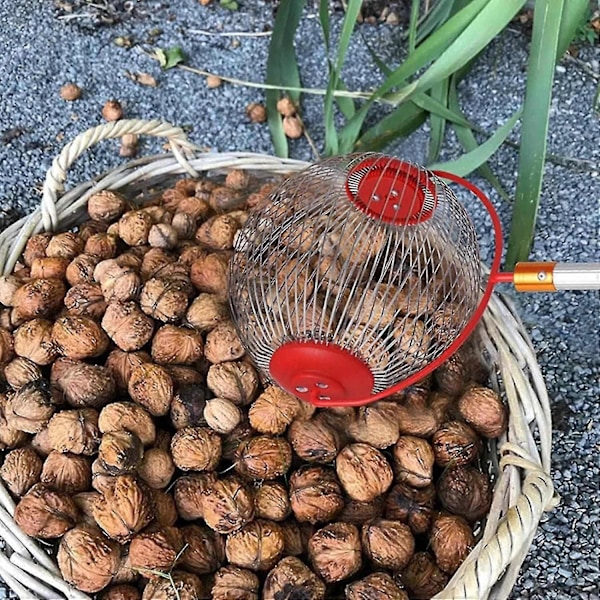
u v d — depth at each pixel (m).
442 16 0.85
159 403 0.52
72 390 0.52
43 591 0.47
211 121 0.88
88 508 0.49
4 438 0.52
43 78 0.90
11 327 0.57
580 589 0.65
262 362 0.49
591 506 0.69
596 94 0.84
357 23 0.92
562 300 0.77
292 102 0.87
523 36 0.90
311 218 0.46
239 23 0.94
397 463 0.52
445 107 0.81
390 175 0.44
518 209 0.69
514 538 0.44
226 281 0.56
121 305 0.54
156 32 0.93
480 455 0.55
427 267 0.45
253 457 0.50
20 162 0.85
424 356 0.47
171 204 0.64
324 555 0.48
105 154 0.86
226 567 0.48
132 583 0.49
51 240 0.60
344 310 0.43
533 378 0.53
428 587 0.49
